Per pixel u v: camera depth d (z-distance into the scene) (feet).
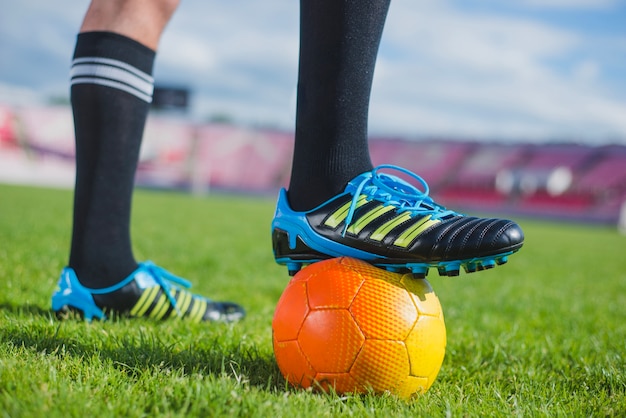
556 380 3.39
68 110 53.16
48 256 6.54
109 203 3.76
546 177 49.98
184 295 4.14
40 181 51.06
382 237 2.92
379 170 3.26
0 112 51.31
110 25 3.59
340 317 2.79
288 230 3.09
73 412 2.42
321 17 2.94
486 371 3.51
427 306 2.92
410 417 2.63
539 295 7.29
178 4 3.83
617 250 18.85
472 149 55.88
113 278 3.84
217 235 12.78
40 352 3.06
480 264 2.89
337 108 3.01
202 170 56.75
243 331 3.92
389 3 3.05
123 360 3.08
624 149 51.06
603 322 5.42
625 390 3.26
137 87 3.67
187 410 2.58
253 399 2.62
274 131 59.88
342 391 2.82
